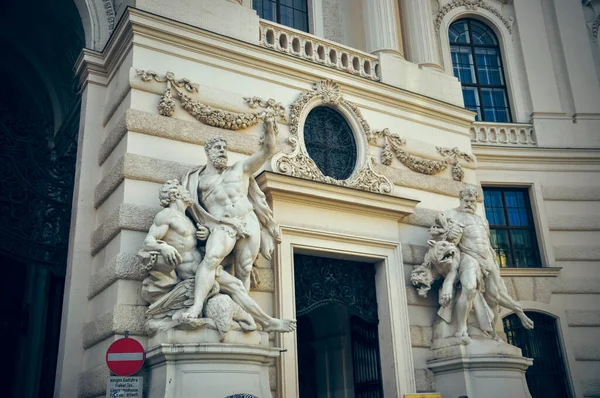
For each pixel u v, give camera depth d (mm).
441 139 13391
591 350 14812
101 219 9945
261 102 10984
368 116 12398
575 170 16297
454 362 10734
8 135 11133
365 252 11250
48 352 11203
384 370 11062
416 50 14219
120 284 8711
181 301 8453
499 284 11516
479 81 17156
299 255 10953
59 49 14859
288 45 11977
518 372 11016
